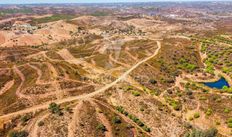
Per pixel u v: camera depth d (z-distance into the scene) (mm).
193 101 129625
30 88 139125
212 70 167375
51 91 138125
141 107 126812
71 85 145375
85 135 102188
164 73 165000
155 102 131625
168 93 141250
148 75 162875
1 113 122188
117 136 104062
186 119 117375
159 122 115375
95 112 118750
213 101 127250
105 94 140125
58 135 101000
